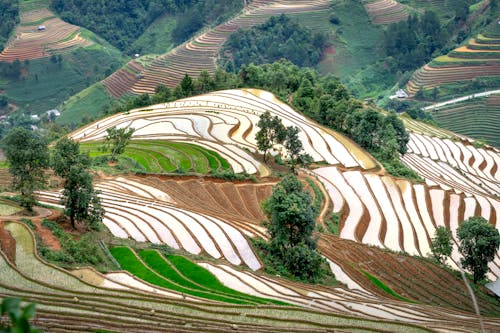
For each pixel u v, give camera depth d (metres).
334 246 69.00
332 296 52.12
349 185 92.31
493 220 89.56
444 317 49.84
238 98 138.62
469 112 196.62
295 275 57.72
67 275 44.03
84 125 128.25
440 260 73.38
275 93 144.25
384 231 79.44
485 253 65.12
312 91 139.38
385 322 43.78
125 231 58.41
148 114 126.62
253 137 111.25
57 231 52.00
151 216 63.88
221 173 87.00
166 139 106.75
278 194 60.47
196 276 51.06
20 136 54.91
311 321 42.53
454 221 87.44
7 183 73.12
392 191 92.88
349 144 114.12
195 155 96.00
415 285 62.50
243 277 53.06
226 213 73.38
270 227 61.66
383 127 116.50
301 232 60.41
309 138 112.88
